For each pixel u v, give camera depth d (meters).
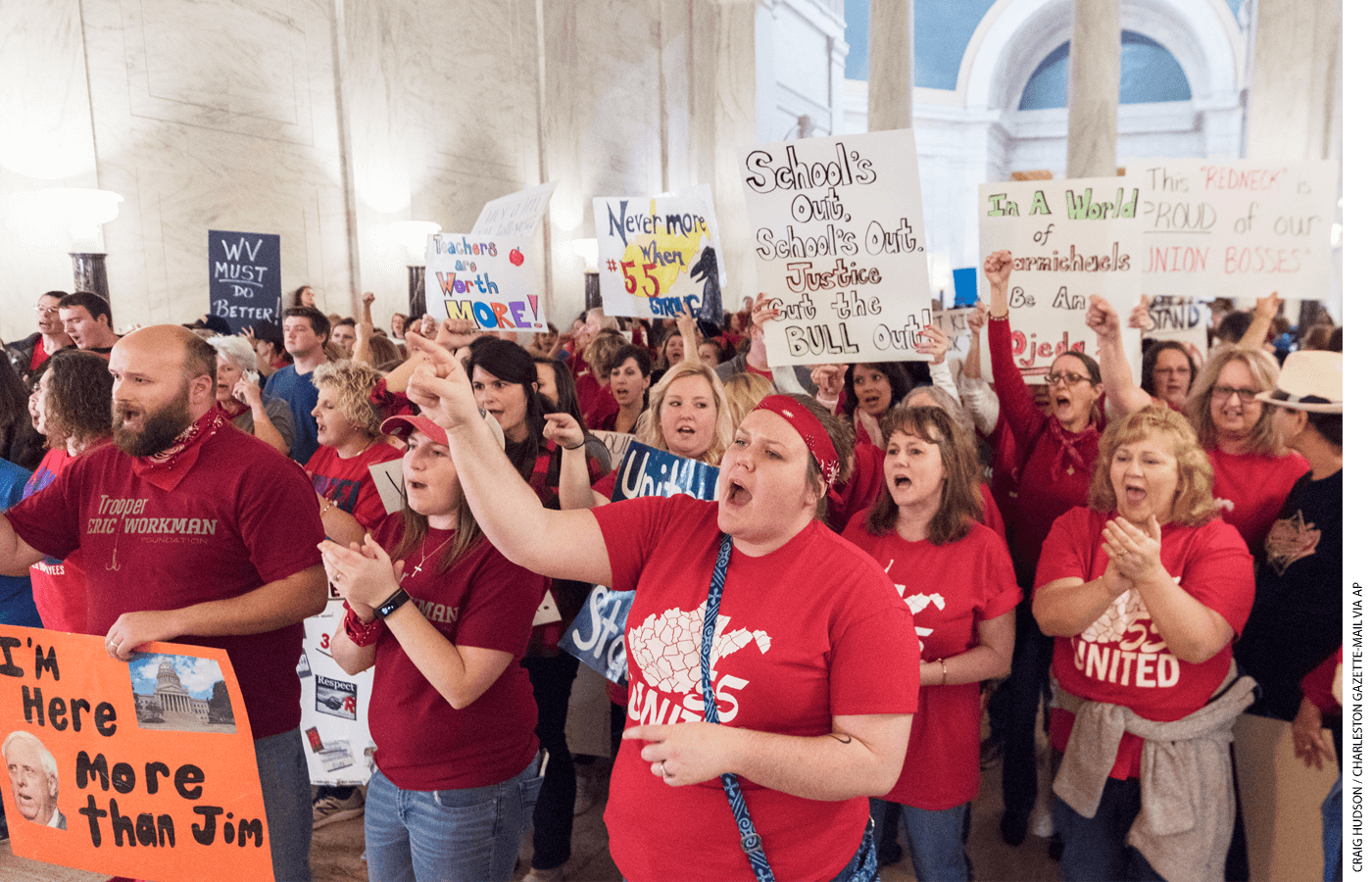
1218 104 15.79
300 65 6.31
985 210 2.76
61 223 4.82
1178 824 1.87
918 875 2.00
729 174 11.61
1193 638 1.80
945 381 2.56
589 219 9.11
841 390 3.09
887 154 2.41
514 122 8.21
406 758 1.58
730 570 1.24
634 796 1.28
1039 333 2.76
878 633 1.14
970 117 18.41
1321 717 1.86
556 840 2.31
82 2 4.95
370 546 1.49
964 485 1.94
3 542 1.72
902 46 7.85
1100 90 6.93
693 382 2.38
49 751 1.74
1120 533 1.82
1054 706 2.12
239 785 1.65
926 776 1.95
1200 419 2.27
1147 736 1.90
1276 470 2.14
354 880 2.39
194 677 1.62
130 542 1.66
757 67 11.71
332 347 4.01
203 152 5.65
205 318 4.98
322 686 2.28
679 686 1.23
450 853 1.58
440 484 1.57
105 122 5.08
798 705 1.17
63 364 2.07
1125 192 2.61
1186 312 3.00
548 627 2.24
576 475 2.04
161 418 1.60
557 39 8.58
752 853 1.17
